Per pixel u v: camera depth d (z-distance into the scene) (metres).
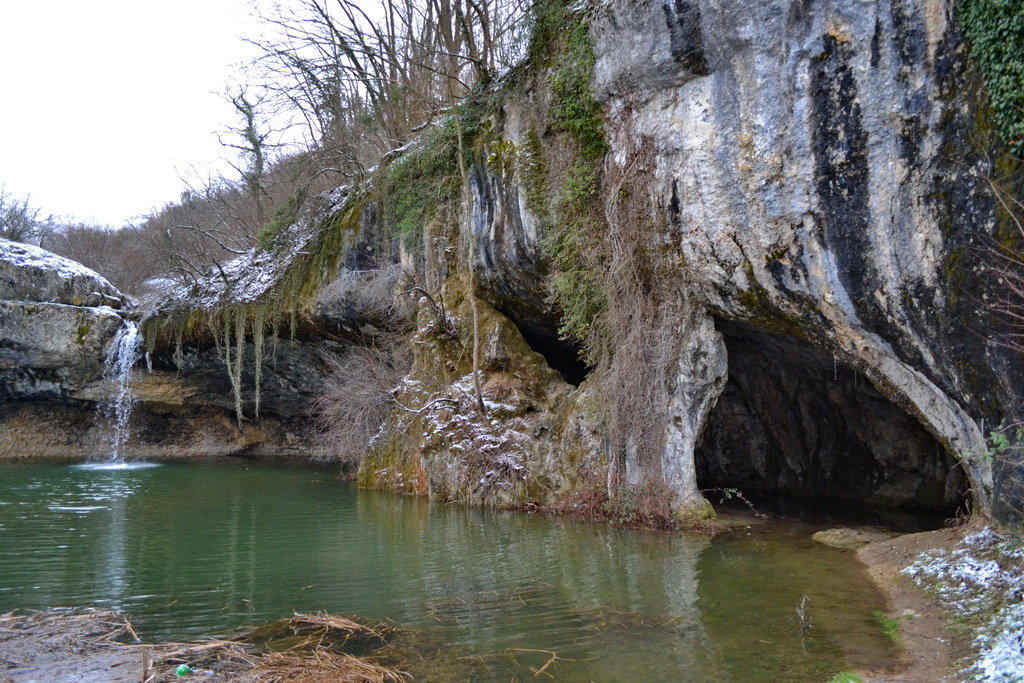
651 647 5.38
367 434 15.03
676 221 9.37
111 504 12.30
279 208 19.69
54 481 15.14
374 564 8.02
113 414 20.20
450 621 6.01
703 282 9.55
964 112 6.56
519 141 11.95
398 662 5.09
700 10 8.24
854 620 5.96
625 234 10.02
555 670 4.94
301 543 9.16
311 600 6.63
